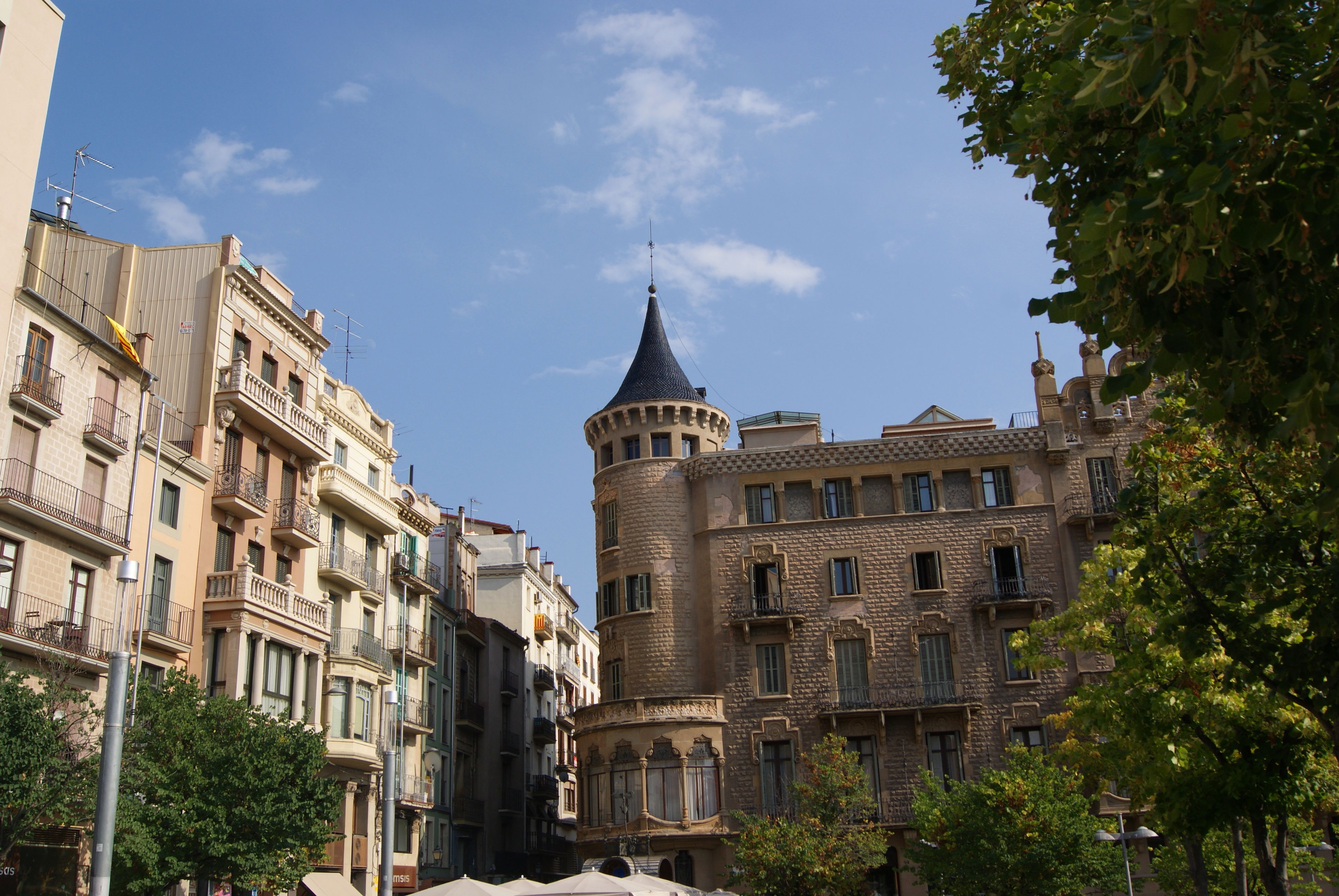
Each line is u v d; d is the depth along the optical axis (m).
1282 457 19.06
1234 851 31.33
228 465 42.75
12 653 31.09
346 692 47.06
